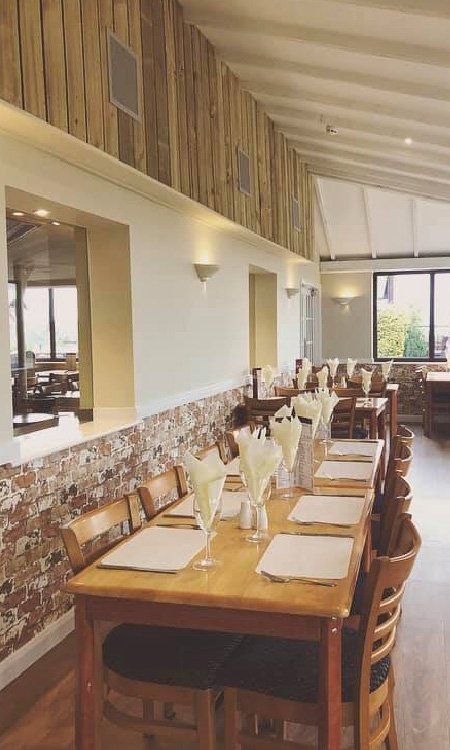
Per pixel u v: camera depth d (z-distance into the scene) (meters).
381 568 1.84
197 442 5.49
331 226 10.08
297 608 1.78
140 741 2.53
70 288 5.29
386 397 7.81
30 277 5.27
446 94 4.80
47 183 3.34
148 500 2.68
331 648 1.80
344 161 8.12
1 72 2.70
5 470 2.91
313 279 10.54
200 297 5.58
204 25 4.77
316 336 11.11
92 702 2.01
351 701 1.92
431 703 2.70
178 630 2.24
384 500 3.15
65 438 3.51
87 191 3.73
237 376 6.62
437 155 6.69
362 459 3.62
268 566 2.05
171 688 2.04
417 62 4.27
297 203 8.27
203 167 5.07
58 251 5.26
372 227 9.95
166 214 4.86
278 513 2.62
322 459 3.63
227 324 6.31
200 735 2.05
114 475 3.97
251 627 1.86
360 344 11.15
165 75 4.39
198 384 5.55
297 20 4.34
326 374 6.95
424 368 10.34
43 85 2.99
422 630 3.33
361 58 4.65
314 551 2.18
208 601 1.84
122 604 1.95
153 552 2.20
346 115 6.25
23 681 2.94
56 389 5.29
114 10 3.70
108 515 2.37
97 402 4.39
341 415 6.01
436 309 10.88
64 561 3.37
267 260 7.79
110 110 3.62
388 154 7.01
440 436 9.23
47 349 5.33
